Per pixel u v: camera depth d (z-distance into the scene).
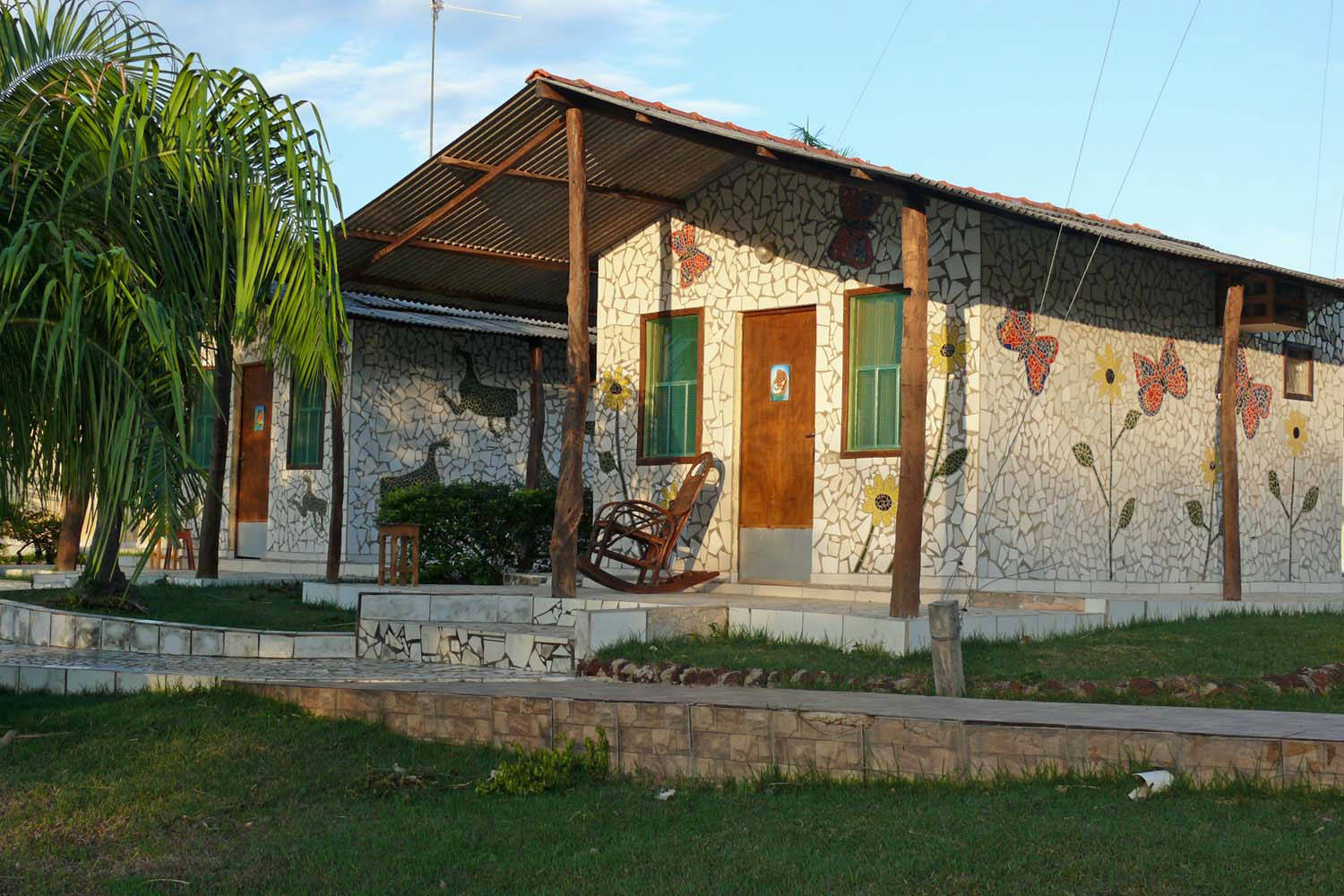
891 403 12.84
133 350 7.84
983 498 12.18
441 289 15.71
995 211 11.12
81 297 7.36
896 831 6.27
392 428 19.38
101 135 7.85
